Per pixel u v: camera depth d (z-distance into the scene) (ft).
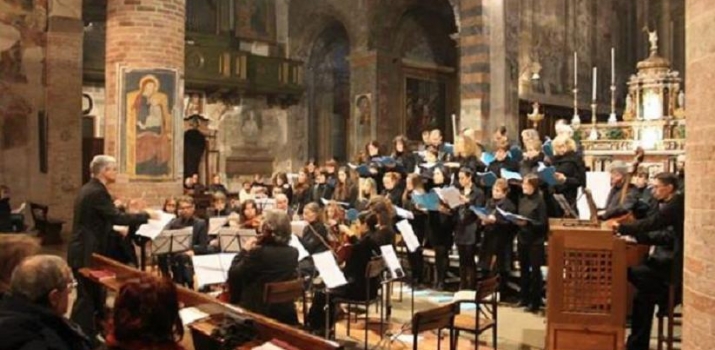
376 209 26.17
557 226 20.13
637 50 81.05
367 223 25.99
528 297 29.78
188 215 32.65
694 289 13.94
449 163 37.40
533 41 66.49
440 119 80.89
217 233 29.43
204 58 75.05
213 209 43.57
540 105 66.03
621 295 18.99
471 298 22.25
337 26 81.97
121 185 37.81
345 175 41.93
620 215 25.91
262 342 14.35
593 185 39.17
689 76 14.44
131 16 37.81
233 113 80.79
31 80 47.67
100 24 69.72
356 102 76.59
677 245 19.84
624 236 23.35
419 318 16.85
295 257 20.45
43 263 10.90
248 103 81.92
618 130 53.16
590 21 74.79
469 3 57.93
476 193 32.53
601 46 76.33
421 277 35.58
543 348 23.68
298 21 84.53
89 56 68.74
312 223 27.43
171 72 38.88
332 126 85.71
